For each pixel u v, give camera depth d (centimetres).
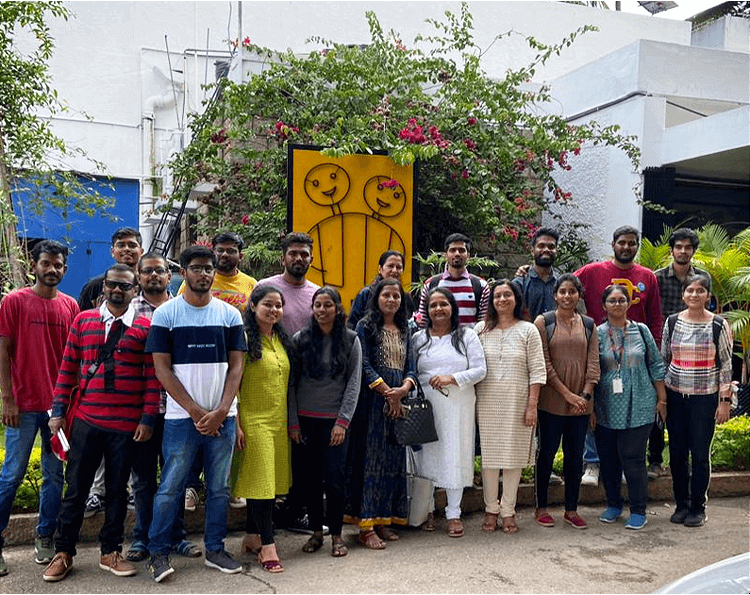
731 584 353
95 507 480
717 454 634
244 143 862
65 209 915
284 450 450
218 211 888
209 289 432
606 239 917
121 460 421
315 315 459
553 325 521
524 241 862
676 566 441
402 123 791
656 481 597
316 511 463
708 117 827
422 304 545
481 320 550
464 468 499
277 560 430
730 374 525
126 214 1319
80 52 1340
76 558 451
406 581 411
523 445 502
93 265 1280
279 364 450
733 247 791
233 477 443
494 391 507
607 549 472
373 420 480
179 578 416
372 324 487
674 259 589
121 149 1346
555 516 552
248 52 895
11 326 432
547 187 977
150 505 443
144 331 428
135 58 1373
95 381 421
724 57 909
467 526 524
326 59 833
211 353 420
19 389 433
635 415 519
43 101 840
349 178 717
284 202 784
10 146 816
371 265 719
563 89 1030
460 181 812
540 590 399
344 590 396
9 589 400
